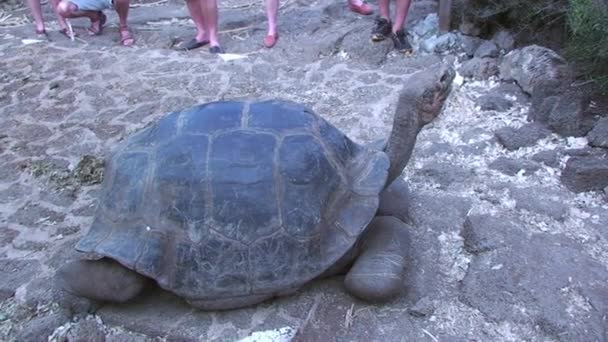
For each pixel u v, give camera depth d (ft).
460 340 5.23
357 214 5.44
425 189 7.36
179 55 11.97
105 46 12.73
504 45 10.27
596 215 6.60
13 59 12.20
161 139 5.61
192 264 5.15
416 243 6.36
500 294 5.59
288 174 5.28
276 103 5.94
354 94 9.82
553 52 8.98
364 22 12.41
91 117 9.82
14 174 8.32
